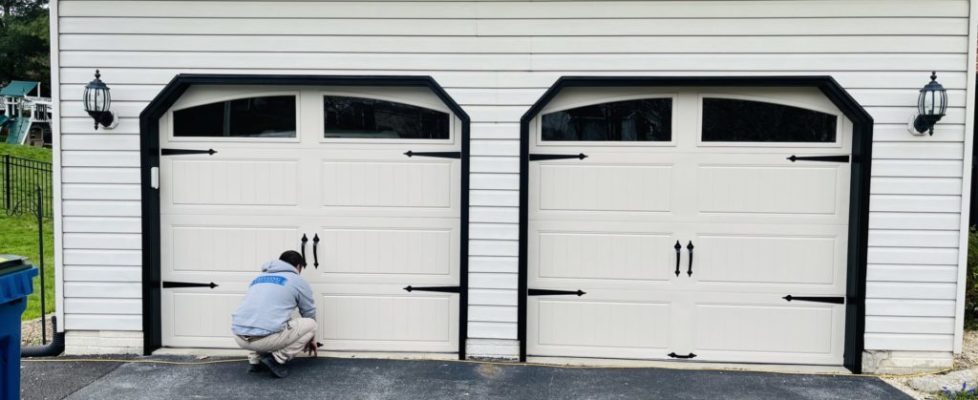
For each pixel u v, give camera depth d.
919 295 5.46
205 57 5.67
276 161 5.83
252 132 5.83
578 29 5.53
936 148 5.38
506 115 5.59
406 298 5.86
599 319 5.77
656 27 5.48
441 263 5.82
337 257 5.85
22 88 27.64
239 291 5.92
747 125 5.60
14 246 11.33
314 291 5.87
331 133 5.80
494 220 5.65
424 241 5.82
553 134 5.69
